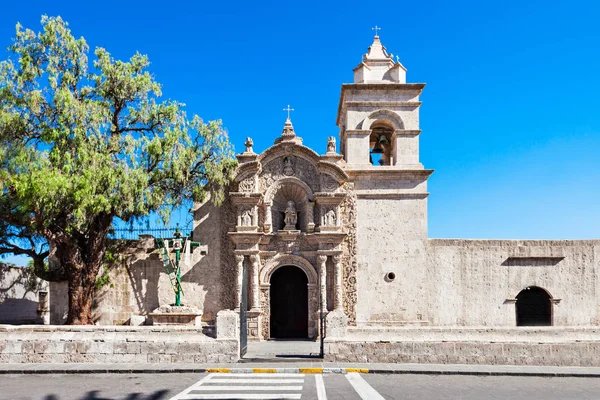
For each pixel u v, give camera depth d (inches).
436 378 776.3
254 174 1237.7
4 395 659.4
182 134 1120.8
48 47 1019.3
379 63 1330.0
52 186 918.4
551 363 864.9
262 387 701.3
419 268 1238.9
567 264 1256.2
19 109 989.8
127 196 1028.5
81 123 996.6
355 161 1278.3
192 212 1253.1
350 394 660.1
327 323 891.4
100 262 1115.9
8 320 1401.3
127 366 835.4
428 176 1266.0
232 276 1230.3
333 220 1227.2
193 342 875.4
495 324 1232.2
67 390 686.5
